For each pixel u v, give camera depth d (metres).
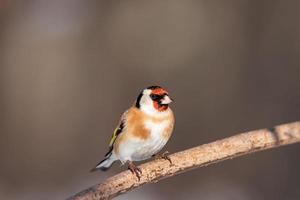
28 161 15.75
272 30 16.61
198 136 15.43
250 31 16.84
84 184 14.24
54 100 17.17
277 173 13.73
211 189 13.50
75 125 16.69
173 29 17.34
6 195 13.99
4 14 17.39
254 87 16.16
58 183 14.80
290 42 16.39
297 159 13.70
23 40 17.62
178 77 16.80
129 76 17.19
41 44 17.70
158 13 17.53
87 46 17.81
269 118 15.34
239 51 16.81
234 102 16.03
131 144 6.69
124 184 5.71
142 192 13.06
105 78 17.36
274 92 15.85
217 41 17.05
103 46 17.73
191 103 16.12
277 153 13.81
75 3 18.11
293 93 15.66
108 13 17.98
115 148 6.88
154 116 6.63
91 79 17.41
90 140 16.31
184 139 15.36
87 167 15.40
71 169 15.43
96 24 17.97
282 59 16.30
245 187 13.69
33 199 13.70
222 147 6.06
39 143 16.25
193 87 16.52
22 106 17.02
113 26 17.81
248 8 16.95
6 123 16.59
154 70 17.03
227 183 13.75
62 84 17.39
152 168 5.85
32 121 16.75
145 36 17.45
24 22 17.73
